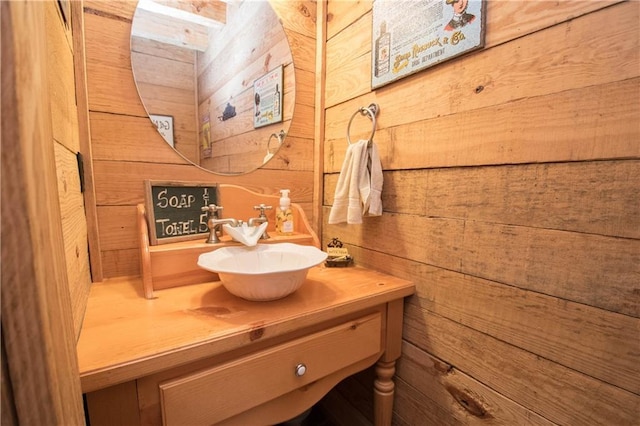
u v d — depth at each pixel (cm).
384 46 100
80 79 83
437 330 89
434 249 89
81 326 62
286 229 113
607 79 55
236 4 113
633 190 53
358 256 117
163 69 101
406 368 101
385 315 94
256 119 120
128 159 97
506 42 69
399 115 97
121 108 94
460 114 80
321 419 138
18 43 24
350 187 100
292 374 72
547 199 64
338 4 120
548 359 66
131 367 51
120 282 92
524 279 69
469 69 77
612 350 57
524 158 67
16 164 24
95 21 89
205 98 109
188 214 96
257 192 123
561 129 61
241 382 65
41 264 26
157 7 99
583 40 57
